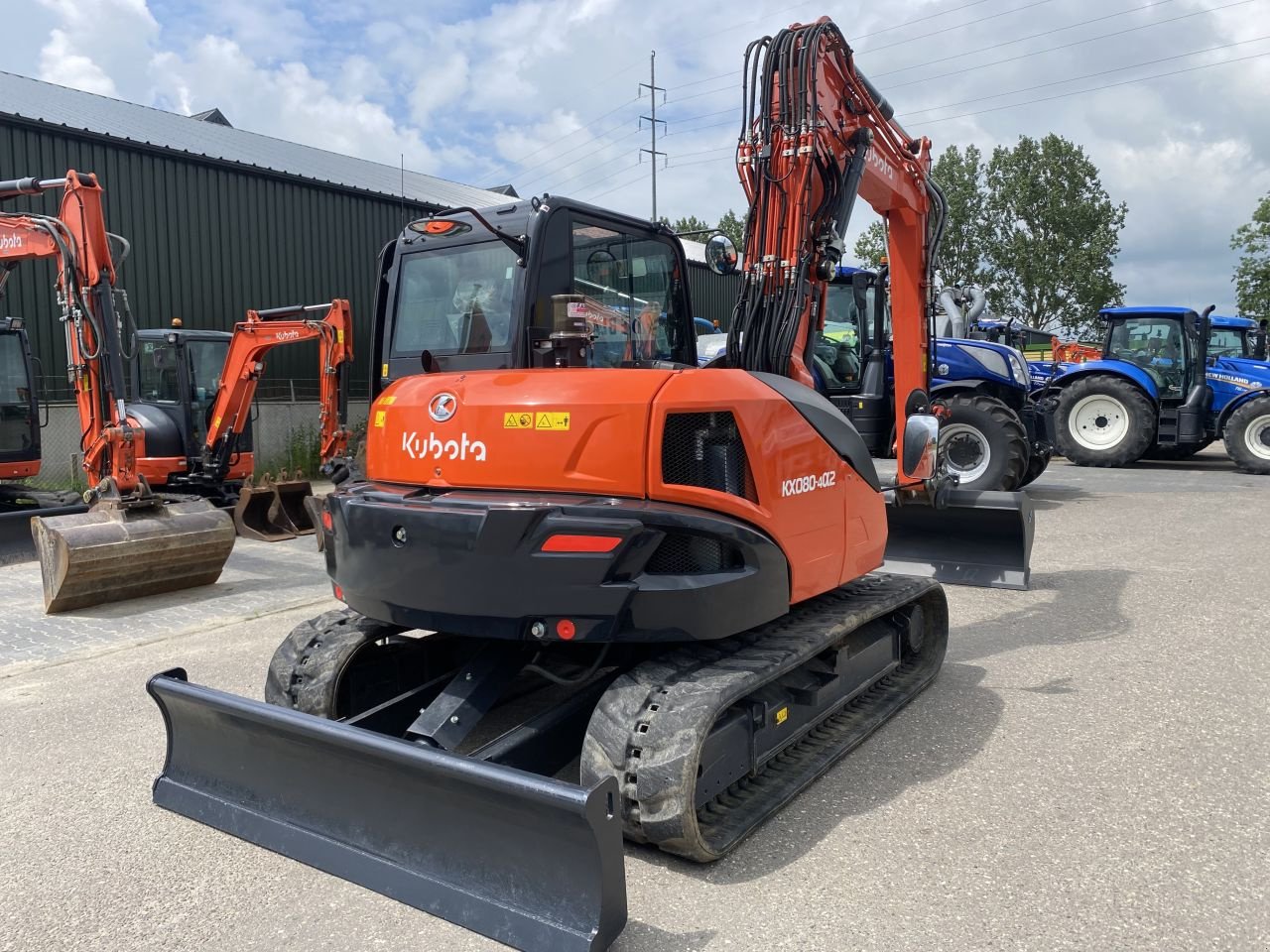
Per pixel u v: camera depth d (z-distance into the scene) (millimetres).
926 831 3186
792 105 4246
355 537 3311
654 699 2973
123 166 13633
